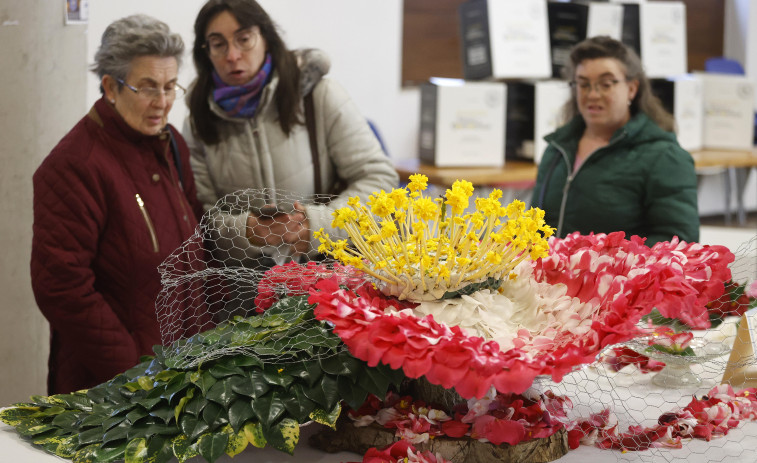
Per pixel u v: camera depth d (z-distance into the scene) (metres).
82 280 1.93
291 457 1.42
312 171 2.27
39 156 2.43
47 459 1.38
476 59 4.74
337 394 1.36
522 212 1.40
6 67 2.31
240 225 1.85
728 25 6.96
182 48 2.00
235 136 2.24
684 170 2.28
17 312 2.45
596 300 1.34
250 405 1.35
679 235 2.26
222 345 1.41
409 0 5.87
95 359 1.96
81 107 2.56
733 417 1.49
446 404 1.42
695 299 1.30
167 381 1.40
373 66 5.76
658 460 1.40
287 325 1.42
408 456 1.35
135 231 1.98
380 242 1.37
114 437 1.35
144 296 2.01
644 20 5.20
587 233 2.39
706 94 5.38
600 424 1.46
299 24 5.37
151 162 2.05
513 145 4.77
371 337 1.22
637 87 2.37
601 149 2.35
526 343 1.29
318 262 1.58
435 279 1.34
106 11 4.26
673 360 1.60
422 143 4.65
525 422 1.36
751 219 6.63
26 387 2.51
